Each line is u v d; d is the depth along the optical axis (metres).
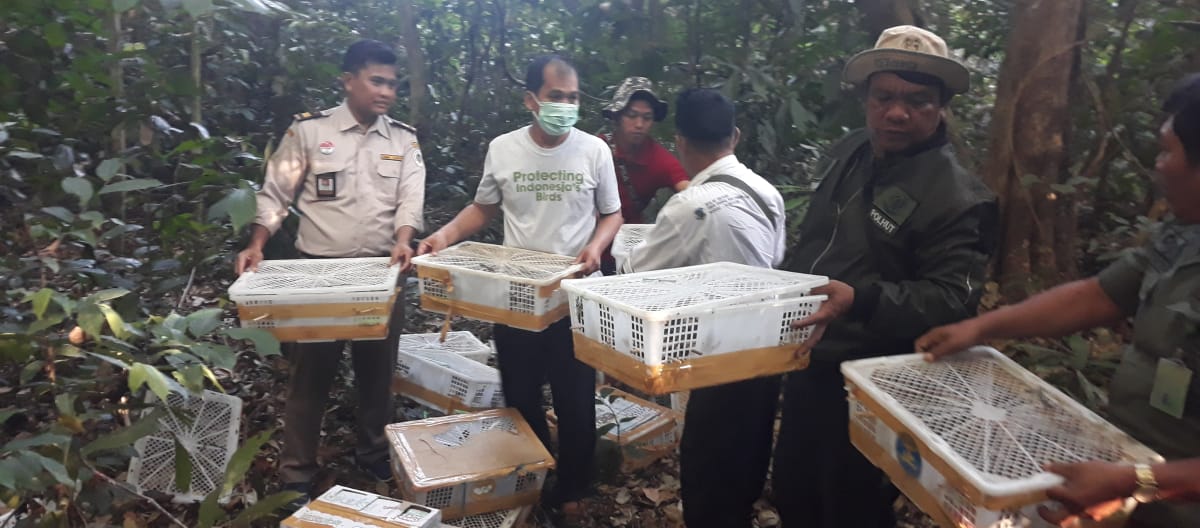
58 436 1.73
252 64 4.92
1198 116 1.27
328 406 3.39
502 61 5.48
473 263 2.55
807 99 4.39
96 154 3.22
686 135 2.25
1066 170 4.14
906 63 1.75
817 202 2.09
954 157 1.85
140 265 2.88
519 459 2.53
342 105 2.87
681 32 4.57
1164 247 1.41
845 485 1.97
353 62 2.76
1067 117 4.02
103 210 3.03
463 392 3.13
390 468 2.93
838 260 1.95
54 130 2.98
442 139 5.53
